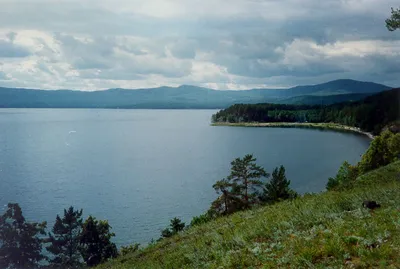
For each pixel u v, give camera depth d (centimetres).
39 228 4472
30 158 15112
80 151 17312
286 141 17825
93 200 8119
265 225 1168
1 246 4325
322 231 948
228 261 885
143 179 10256
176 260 1174
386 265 664
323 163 11581
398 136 6025
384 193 1469
